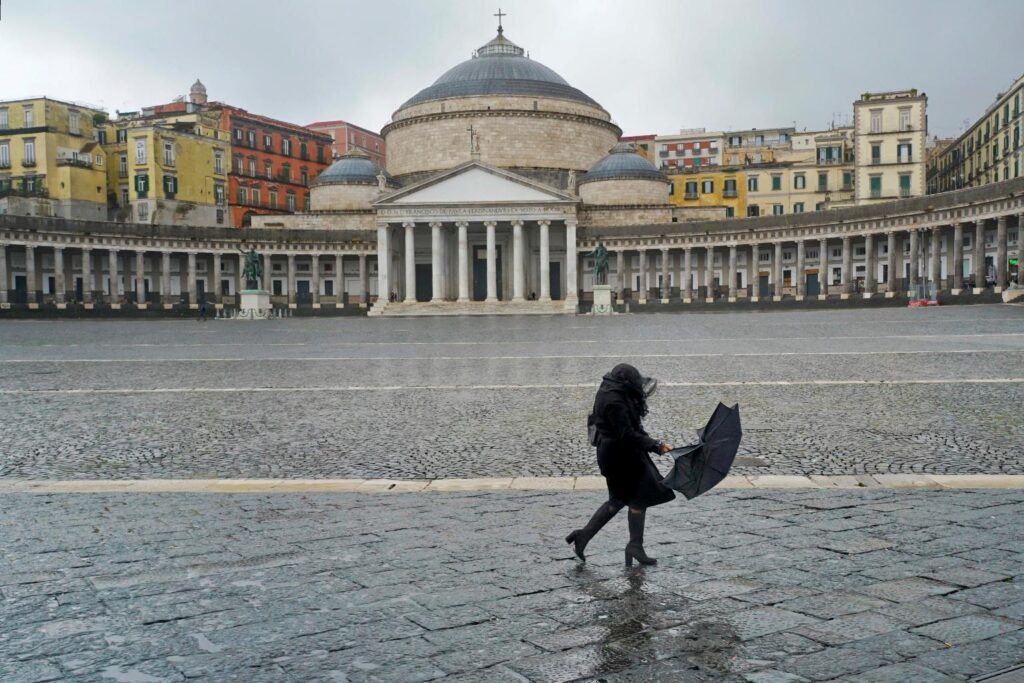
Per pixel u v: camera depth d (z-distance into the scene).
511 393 19.02
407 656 5.34
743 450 12.02
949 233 83.69
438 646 5.48
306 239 97.50
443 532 8.14
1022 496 9.11
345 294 100.88
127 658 5.37
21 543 7.95
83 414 16.80
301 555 7.45
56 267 82.75
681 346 32.19
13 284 86.62
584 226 100.44
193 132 103.31
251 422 15.55
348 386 20.92
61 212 94.81
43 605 6.30
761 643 5.44
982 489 9.47
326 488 10.16
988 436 12.72
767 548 7.41
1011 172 86.19
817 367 23.17
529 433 13.88
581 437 13.44
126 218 101.56
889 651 5.27
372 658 5.32
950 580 6.49
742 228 91.75
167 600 6.38
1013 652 5.22
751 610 5.99
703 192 119.12
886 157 97.38
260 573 6.97
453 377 22.62
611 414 6.92
